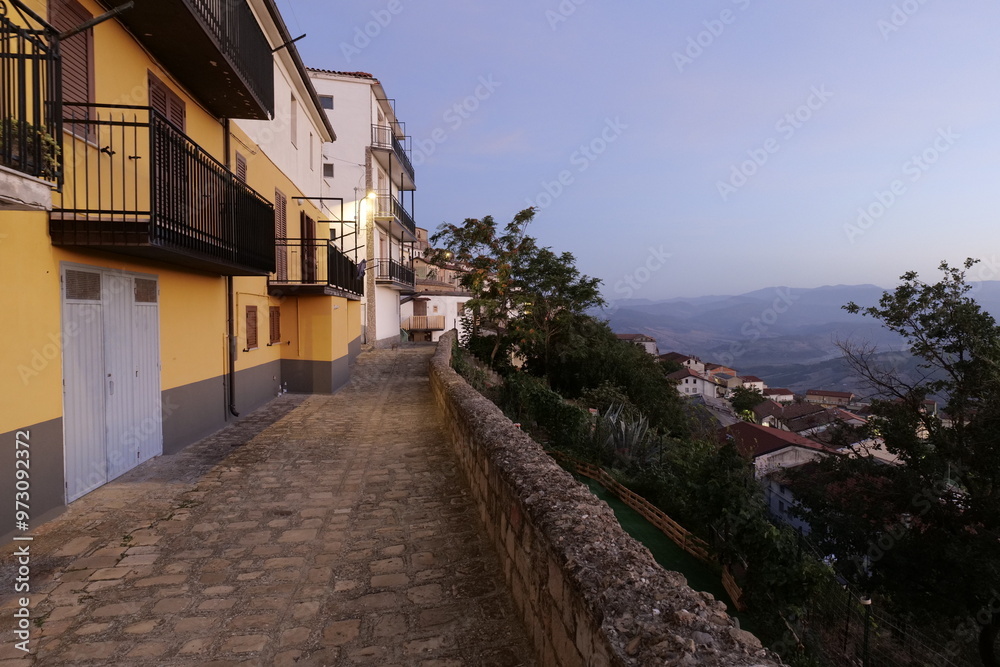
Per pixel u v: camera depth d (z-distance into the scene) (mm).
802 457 29844
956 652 13984
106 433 5988
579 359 30406
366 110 24844
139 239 5242
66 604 3521
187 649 3031
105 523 4941
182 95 7758
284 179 13242
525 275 28531
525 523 3191
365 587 3775
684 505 11992
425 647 3041
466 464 6180
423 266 52844
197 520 5070
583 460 15867
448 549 4402
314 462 7156
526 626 3119
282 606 3521
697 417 32125
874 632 11203
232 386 10023
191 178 6445
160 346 7250
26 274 4625
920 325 16906
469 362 24891
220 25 6980
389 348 27188
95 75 5664
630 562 2211
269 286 12664
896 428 16328
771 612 8773
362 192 24812
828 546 17250
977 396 15289
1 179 3289
